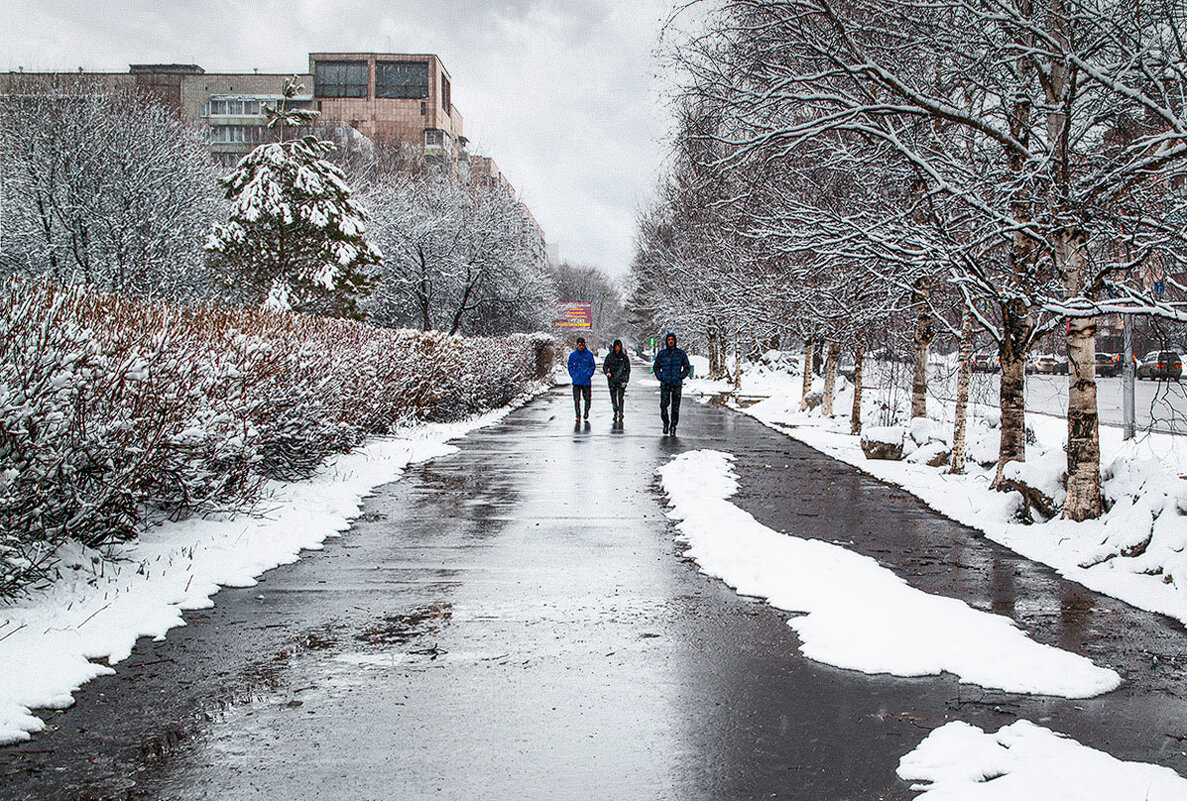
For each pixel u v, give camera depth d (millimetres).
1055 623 6406
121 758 4172
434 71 102875
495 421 24469
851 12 9367
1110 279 8664
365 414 15219
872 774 4055
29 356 6457
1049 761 4109
